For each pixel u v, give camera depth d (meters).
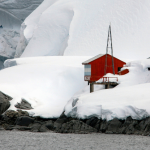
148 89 95.81
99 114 86.94
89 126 87.31
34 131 95.56
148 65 125.56
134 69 127.88
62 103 129.38
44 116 104.69
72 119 94.62
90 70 122.75
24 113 108.50
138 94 91.06
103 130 84.75
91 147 67.19
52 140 76.50
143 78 121.06
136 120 81.88
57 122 98.00
